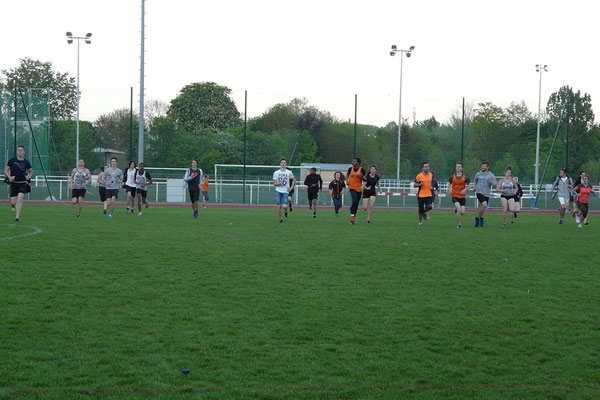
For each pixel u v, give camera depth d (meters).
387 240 13.81
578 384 4.73
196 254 10.91
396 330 6.13
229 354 5.29
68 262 9.69
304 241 13.27
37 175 33.69
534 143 49.69
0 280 8.12
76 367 4.91
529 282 8.75
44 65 73.12
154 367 4.94
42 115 33.84
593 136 42.41
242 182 34.28
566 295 7.88
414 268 9.84
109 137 42.84
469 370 5.01
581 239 14.84
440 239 14.30
